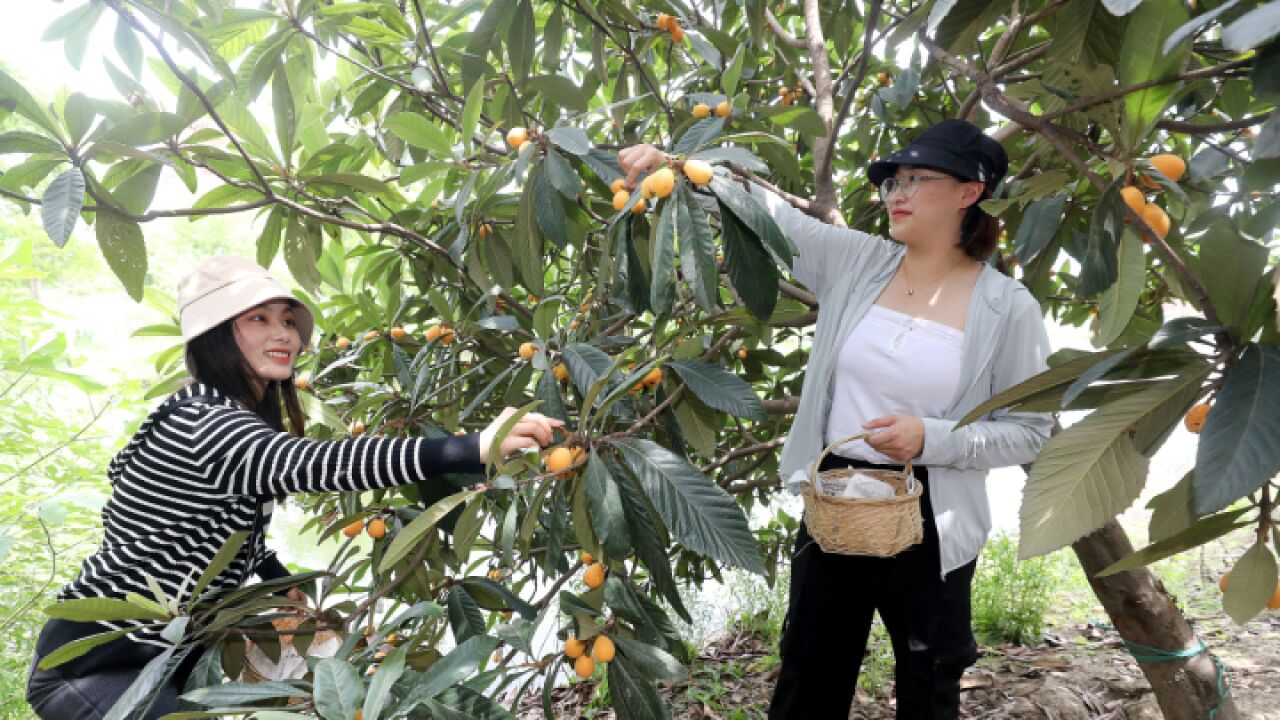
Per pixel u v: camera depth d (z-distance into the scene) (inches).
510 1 88.6
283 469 61.9
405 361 102.3
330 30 96.4
